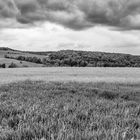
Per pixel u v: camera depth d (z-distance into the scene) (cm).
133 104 617
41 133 309
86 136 287
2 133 306
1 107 500
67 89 1065
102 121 379
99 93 977
